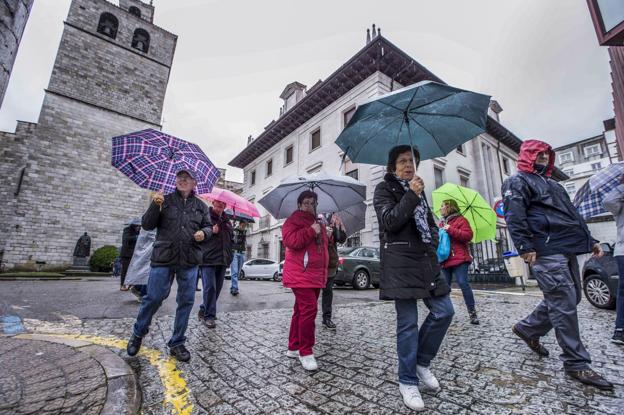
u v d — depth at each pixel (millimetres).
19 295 6402
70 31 19734
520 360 2615
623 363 2516
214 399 1951
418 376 2123
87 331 3525
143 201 20250
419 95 2170
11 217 16953
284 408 1837
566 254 2301
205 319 3916
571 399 1911
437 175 15789
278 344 3146
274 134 21891
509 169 21703
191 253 2729
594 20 5711
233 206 4812
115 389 1896
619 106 7652
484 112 2426
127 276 4660
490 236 5402
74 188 18266
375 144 2633
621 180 3344
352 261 9297
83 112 19266
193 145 3451
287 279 2631
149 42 22953
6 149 17828
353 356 2787
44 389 1874
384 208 2018
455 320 4266
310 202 2877
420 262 1946
